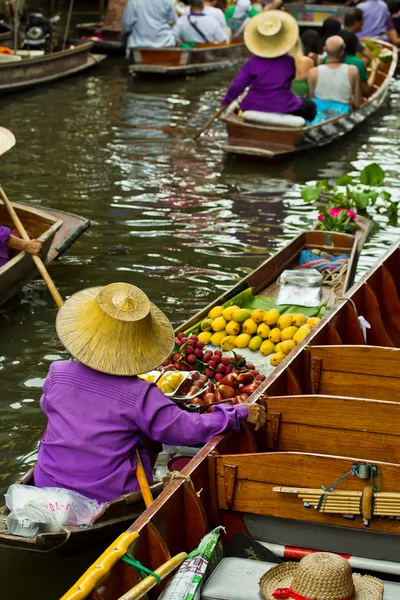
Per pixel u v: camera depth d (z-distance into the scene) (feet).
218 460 15.57
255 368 22.63
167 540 14.38
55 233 29.91
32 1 90.43
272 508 15.52
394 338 25.77
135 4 69.51
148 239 34.58
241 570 13.89
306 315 25.48
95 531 16.03
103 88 64.13
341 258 30.19
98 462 16.43
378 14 77.82
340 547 15.33
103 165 44.37
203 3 74.28
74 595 12.07
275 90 46.21
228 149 45.57
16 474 20.24
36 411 22.77
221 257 32.96
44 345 26.23
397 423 16.75
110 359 16.28
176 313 28.12
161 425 16.24
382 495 14.57
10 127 51.08
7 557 17.49
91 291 17.54
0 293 27.04
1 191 28.19
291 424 17.47
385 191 38.42
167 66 69.05
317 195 36.47
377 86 60.03
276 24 45.03
